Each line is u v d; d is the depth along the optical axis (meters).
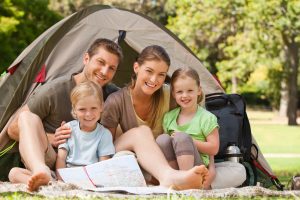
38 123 4.77
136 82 5.08
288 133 22.72
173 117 5.18
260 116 35.94
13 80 5.74
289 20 23.55
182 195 3.95
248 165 5.69
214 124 5.03
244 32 25.91
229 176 5.15
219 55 30.66
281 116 32.28
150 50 4.98
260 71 34.19
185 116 5.13
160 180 4.49
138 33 6.58
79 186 4.42
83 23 6.27
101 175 4.64
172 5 33.44
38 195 3.98
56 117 5.20
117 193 4.23
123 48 6.88
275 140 20.05
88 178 4.62
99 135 5.01
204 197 4.03
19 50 19.55
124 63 6.98
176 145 4.65
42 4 20.58
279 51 26.69
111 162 4.70
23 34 19.89
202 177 4.32
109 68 5.14
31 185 4.16
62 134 4.96
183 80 5.04
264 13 23.84
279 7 23.81
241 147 5.52
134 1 34.38
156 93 5.21
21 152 4.64
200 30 26.67
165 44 6.57
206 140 5.04
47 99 5.15
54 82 5.26
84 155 4.93
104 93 5.53
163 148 4.74
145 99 5.13
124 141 4.93
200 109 5.15
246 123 5.63
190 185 4.33
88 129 4.97
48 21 20.91
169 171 4.46
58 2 33.84
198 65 6.45
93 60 5.16
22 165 5.34
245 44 25.75
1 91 5.74
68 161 4.91
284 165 11.99
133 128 4.98
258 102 44.47
